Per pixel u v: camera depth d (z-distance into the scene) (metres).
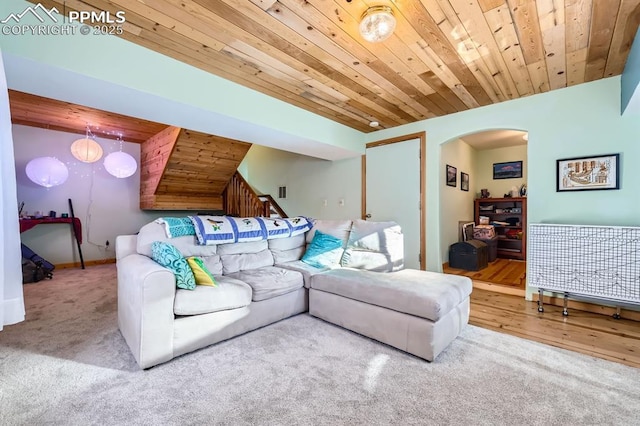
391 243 2.91
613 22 1.88
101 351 1.98
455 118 3.69
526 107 3.17
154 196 5.13
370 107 3.48
